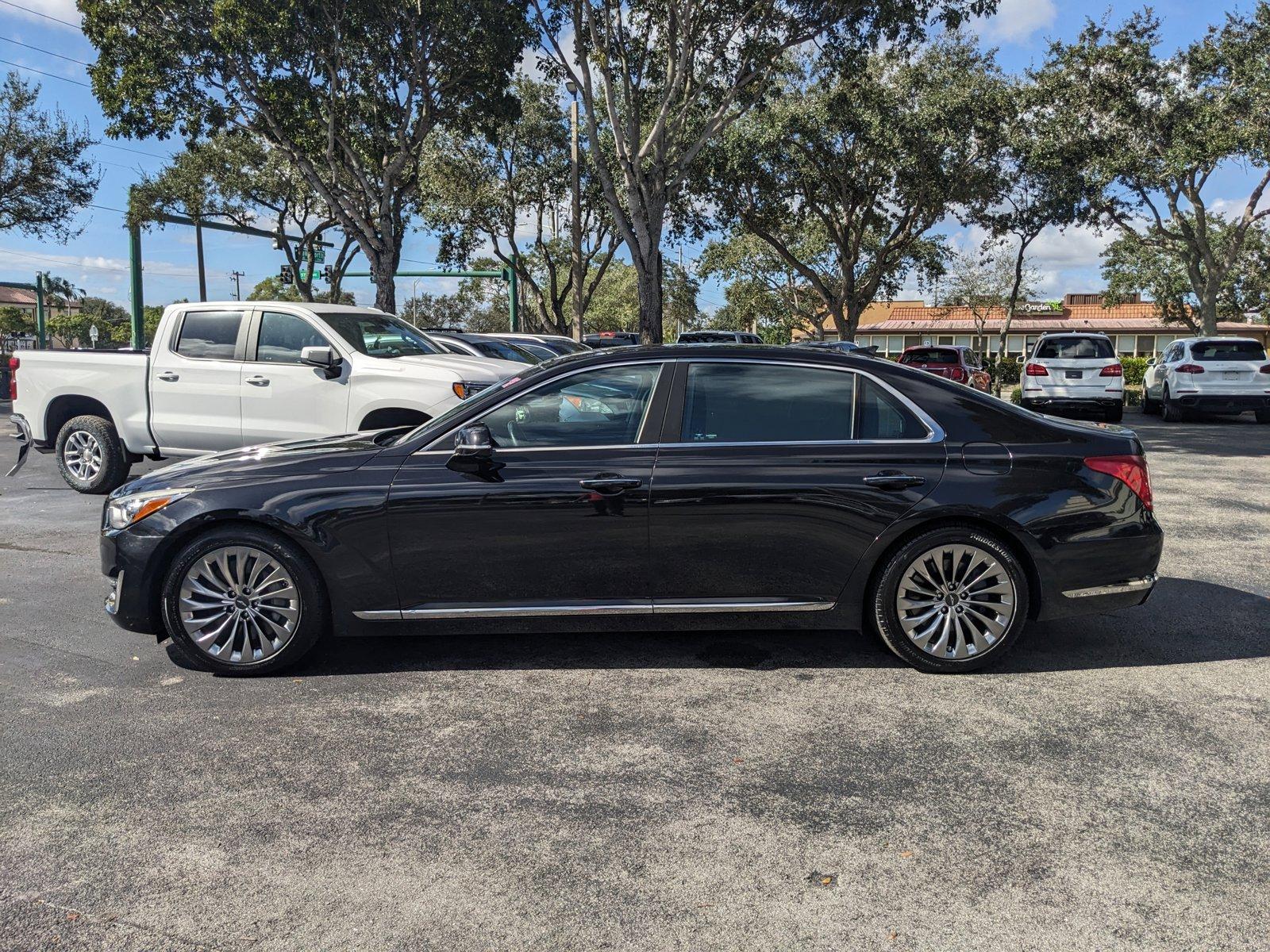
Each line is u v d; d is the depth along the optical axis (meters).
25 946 2.48
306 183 29.66
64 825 3.11
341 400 8.73
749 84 19.22
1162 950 2.44
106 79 18.88
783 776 3.44
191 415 9.15
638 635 5.11
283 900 2.69
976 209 29.06
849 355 4.58
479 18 18.81
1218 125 23.59
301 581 4.44
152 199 29.19
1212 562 6.57
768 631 5.16
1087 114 25.55
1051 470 4.39
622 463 4.39
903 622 4.42
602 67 17.81
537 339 15.48
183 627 4.48
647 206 19.00
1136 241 31.64
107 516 4.59
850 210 29.11
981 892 2.70
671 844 2.97
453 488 4.38
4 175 25.00
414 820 3.14
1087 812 3.15
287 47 18.42
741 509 4.34
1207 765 3.50
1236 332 58.69
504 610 4.43
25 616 5.51
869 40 18.58
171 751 3.69
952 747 3.67
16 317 95.56
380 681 4.46
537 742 3.76
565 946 2.47
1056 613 4.44
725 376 4.53
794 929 2.53
